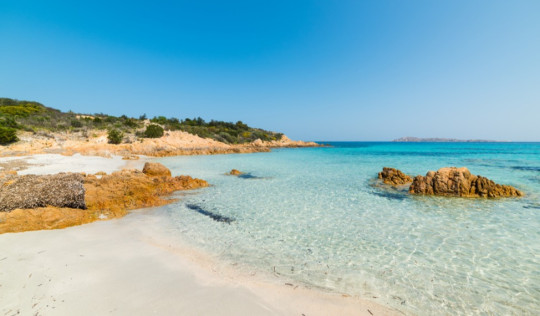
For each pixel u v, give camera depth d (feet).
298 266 22.72
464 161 119.55
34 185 35.42
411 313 16.70
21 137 132.98
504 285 19.79
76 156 107.55
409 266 22.74
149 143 175.22
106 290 17.61
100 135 173.06
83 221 32.76
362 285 19.81
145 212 38.99
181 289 18.37
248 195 51.01
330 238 29.22
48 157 98.37
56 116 209.97
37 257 22.04
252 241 28.32
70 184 36.83
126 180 53.06
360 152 214.90
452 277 20.93
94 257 22.79
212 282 19.63
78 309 15.37
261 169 92.99
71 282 18.34
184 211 39.88
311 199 47.83
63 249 24.08
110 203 40.52
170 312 15.65
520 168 89.71
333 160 131.54
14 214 30.86
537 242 27.61
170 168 94.53
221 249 26.11
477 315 16.57
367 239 28.89
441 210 40.09
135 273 20.30
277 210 40.70
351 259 24.09
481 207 41.42
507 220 34.91
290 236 29.89
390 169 69.00
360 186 60.29
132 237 28.45
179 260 23.21
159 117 293.84
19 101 231.09
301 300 17.78
